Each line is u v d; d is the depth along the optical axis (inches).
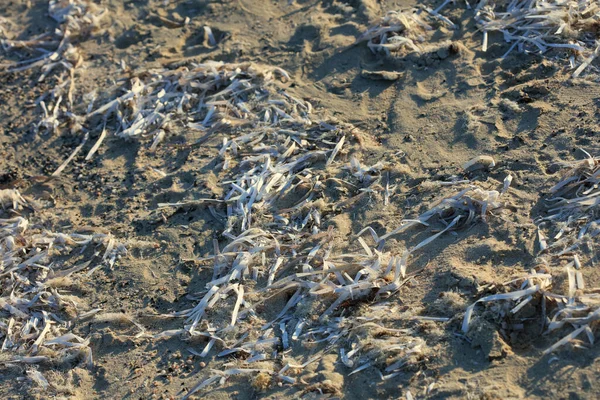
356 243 137.4
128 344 132.5
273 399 115.6
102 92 192.2
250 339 127.0
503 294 116.0
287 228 144.6
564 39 168.1
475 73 168.6
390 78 173.8
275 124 169.3
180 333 131.6
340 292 128.0
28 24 223.9
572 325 110.8
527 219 130.9
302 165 157.9
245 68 186.7
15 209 165.5
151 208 158.1
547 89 157.3
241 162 160.7
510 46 173.5
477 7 187.6
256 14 206.5
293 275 133.7
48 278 148.0
